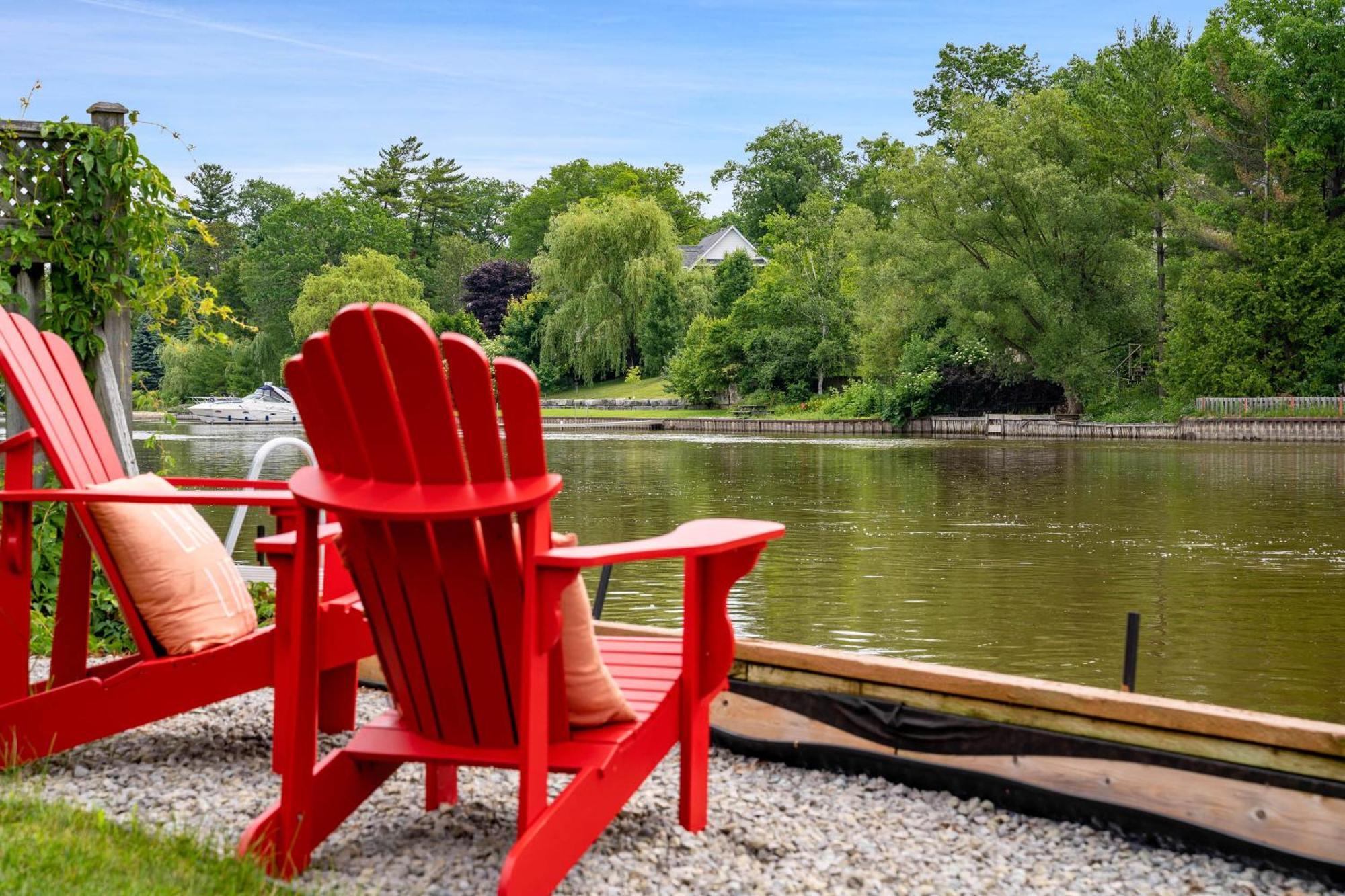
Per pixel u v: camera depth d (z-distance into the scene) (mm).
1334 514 16812
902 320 48875
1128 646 3836
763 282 60969
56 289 5922
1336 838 2994
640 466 28797
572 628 2807
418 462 2525
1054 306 45375
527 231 109875
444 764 2852
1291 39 42344
